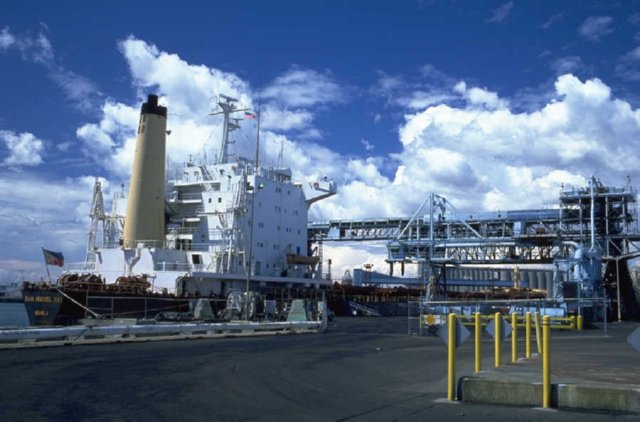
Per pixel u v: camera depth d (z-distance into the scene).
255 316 46.69
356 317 76.88
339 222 93.88
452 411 11.05
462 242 76.88
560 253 74.88
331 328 47.88
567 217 74.00
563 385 11.38
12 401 11.71
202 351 23.84
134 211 55.22
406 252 81.25
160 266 54.16
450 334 12.41
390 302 86.94
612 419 10.16
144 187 55.41
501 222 78.69
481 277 135.75
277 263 64.62
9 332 23.41
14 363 18.09
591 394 11.13
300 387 14.39
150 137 55.81
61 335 25.23
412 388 14.39
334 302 75.81
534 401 11.55
